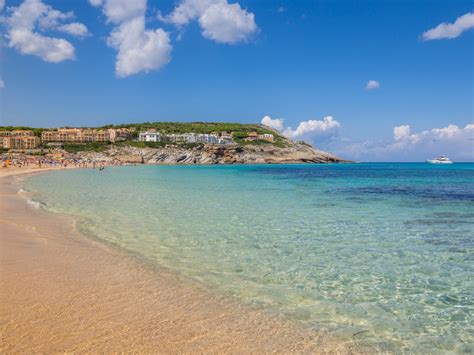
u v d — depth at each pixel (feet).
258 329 19.19
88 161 467.11
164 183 143.43
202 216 58.03
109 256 32.65
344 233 45.19
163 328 18.66
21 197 80.07
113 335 17.52
